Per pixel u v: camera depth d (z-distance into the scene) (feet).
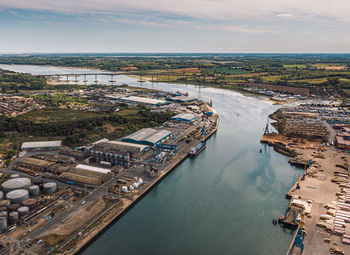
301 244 307.58
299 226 341.82
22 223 341.21
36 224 340.80
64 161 517.96
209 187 475.72
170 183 487.20
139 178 476.95
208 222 379.96
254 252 327.47
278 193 456.86
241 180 503.61
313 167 543.80
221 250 328.08
